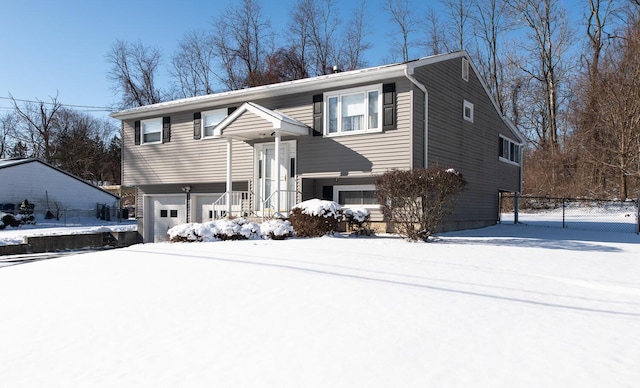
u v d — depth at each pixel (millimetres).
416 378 3529
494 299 5984
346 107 15188
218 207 17984
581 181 31719
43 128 51438
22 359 4180
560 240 13500
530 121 39125
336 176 15195
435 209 12125
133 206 43844
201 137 18594
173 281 7016
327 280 6875
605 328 4875
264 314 5238
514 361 3887
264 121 14883
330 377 3561
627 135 28578
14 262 14477
